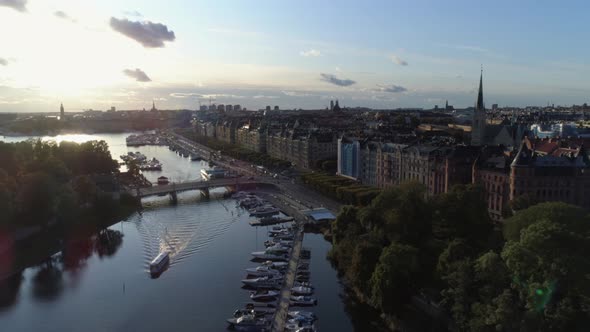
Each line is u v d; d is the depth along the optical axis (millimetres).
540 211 154625
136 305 191500
